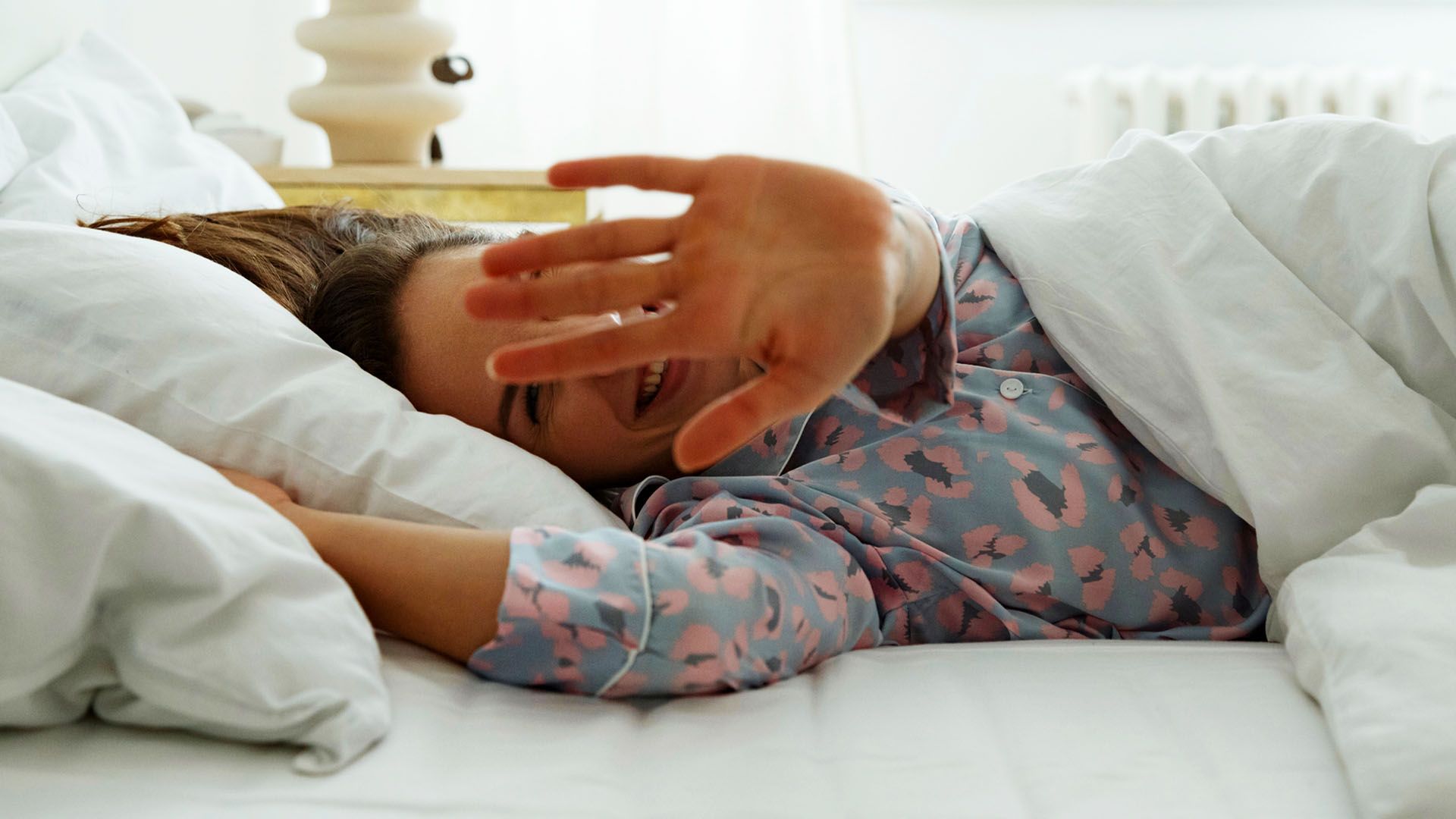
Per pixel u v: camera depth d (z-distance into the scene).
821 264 0.57
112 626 0.61
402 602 0.71
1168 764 0.62
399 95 2.07
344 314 0.94
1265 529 0.80
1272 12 2.99
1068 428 0.87
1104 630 0.85
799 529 0.79
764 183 0.58
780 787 0.59
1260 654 0.78
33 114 1.37
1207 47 3.01
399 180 2.03
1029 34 3.01
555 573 0.70
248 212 1.13
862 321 0.56
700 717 0.68
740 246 0.57
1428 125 3.00
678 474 0.93
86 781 0.56
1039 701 0.69
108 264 0.79
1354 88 2.88
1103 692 0.70
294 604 0.63
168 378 0.77
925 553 0.83
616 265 0.57
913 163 3.05
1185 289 0.88
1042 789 0.59
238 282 0.85
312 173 2.01
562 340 0.56
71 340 0.76
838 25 2.84
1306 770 0.61
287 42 2.65
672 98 2.86
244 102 2.65
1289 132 0.93
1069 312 0.90
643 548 0.71
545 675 0.70
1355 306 0.85
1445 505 0.74
